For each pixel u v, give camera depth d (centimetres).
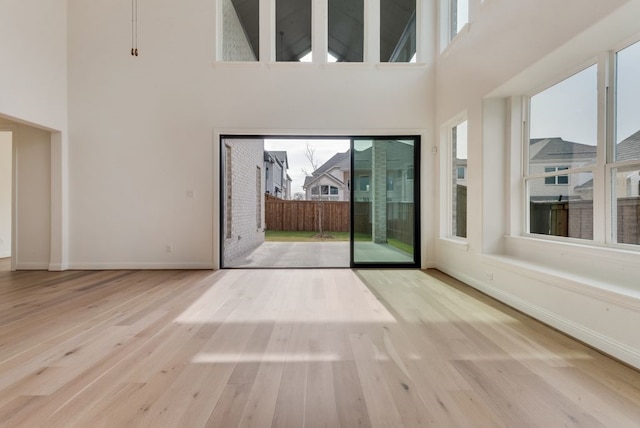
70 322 259
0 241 588
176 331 240
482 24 350
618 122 236
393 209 493
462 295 341
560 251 272
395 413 144
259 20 478
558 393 160
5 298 327
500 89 325
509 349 210
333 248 757
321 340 225
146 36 470
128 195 472
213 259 474
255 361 194
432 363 191
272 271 464
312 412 145
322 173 1645
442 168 471
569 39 232
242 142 655
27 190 468
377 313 282
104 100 470
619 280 220
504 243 350
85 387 165
